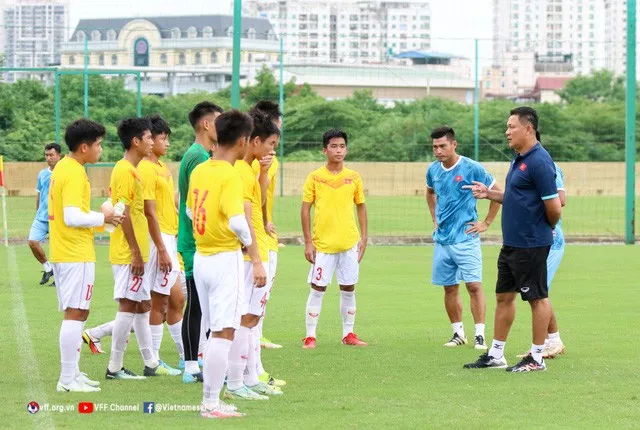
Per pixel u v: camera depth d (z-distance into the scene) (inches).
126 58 4926.2
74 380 430.3
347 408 396.8
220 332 382.9
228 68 4106.8
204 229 383.9
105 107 1975.9
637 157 2459.4
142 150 463.8
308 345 557.6
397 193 2144.4
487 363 491.5
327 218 569.3
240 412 388.8
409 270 938.7
